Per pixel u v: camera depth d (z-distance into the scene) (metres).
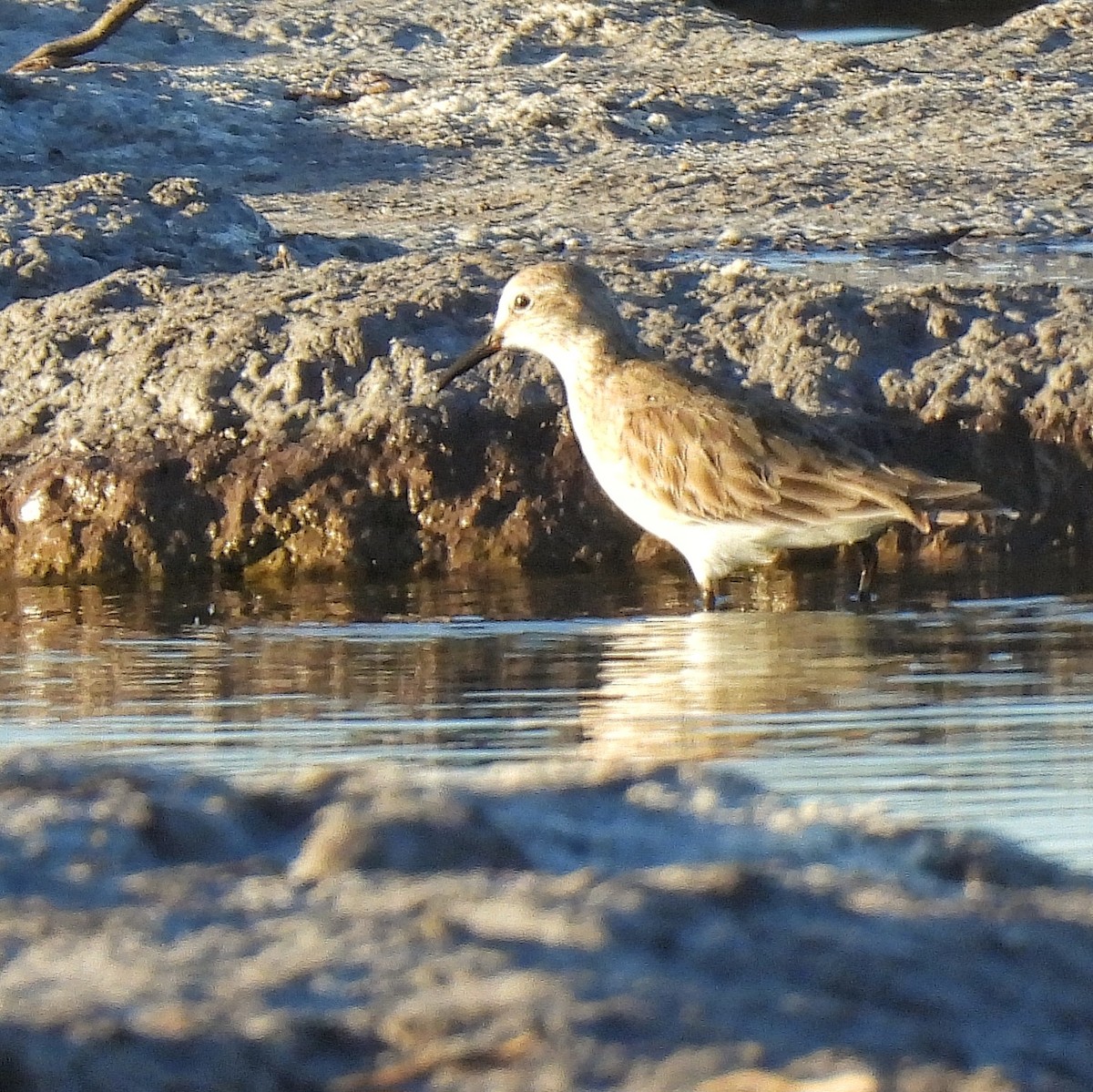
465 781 5.61
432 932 4.49
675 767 5.80
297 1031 4.11
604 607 12.05
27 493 13.30
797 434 12.28
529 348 13.06
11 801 5.24
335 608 12.07
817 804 5.66
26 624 11.74
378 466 13.25
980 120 28.59
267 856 5.12
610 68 31.48
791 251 22.56
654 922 4.55
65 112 28.00
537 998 4.21
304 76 30.58
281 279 14.95
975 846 5.36
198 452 13.34
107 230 18.45
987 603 11.84
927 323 14.17
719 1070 3.99
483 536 13.19
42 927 4.58
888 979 4.40
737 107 29.39
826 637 10.99
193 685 10.04
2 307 16.92
